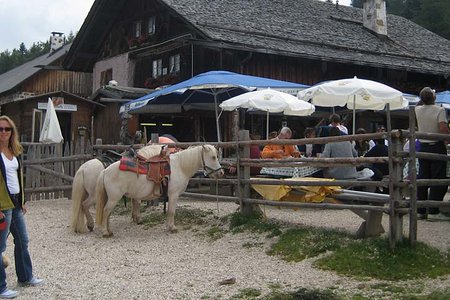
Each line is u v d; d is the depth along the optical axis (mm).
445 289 5730
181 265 7469
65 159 14586
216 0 22734
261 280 6539
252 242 8398
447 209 9250
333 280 6355
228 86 13664
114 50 26578
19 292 6355
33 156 14898
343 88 11570
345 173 9352
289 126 20266
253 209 9664
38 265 7629
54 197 14883
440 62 25422
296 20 23844
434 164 8453
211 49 19547
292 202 8719
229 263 7453
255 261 7461
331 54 20516
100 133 21781
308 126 20703
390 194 7078
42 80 33312
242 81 14133
